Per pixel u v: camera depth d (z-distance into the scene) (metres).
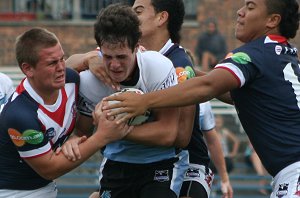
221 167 21.67
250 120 14.95
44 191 15.33
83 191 30.64
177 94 14.20
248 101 14.82
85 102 15.23
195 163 17.41
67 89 14.87
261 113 14.76
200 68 39.75
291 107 14.66
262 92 14.65
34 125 14.37
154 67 14.79
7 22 46.25
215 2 47.00
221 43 40.38
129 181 15.69
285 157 14.66
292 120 14.67
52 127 14.65
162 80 14.82
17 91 14.59
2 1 46.84
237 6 46.81
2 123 14.55
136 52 14.58
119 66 14.18
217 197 28.91
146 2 16.17
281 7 14.97
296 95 14.70
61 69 14.30
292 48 15.13
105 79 14.67
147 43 16.20
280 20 15.03
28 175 15.01
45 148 14.49
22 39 14.30
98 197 16.77
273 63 14.65
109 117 14.32
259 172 31.28
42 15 46.94
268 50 14.72
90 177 30.94
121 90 14.66
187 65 15.74
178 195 15.96
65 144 14.54
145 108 14.21
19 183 15.02
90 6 46.91
